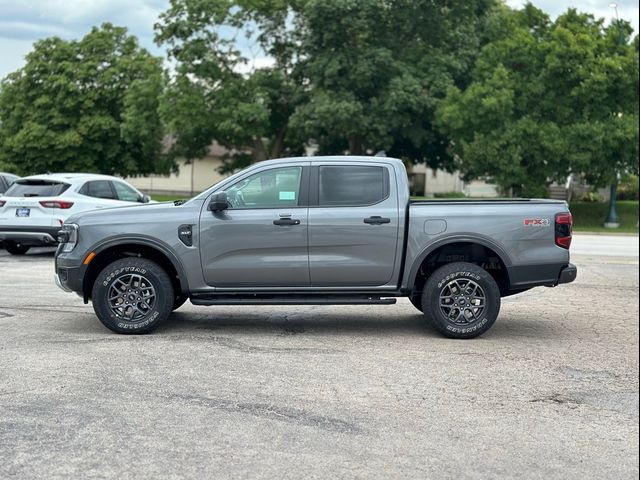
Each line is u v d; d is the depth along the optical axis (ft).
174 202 28.58
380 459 15.28
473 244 28.25
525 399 19.76
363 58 133.18
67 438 16.17
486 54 128.77
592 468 15.10
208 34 142.41
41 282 40.70
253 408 18.49
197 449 15.65
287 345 25.77
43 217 50.26
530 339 27.68
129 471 14.40
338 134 144.87
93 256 27.27
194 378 21.12
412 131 137.90
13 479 13.96
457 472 14.70
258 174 27.94
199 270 27.37
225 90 142.92
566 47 118.52
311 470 14.61
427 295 27.35
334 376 21.65
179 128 145.18
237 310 33.37
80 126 158.20
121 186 55.57
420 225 27.53
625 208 138.10
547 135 116.67
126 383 20.49
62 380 20.67
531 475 14.66
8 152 161.79
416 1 135.85
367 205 27.66
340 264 27.45
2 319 29.86
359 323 30.48
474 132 121.90
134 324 27.12
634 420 18.16
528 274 27.76
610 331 29.45
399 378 21.58
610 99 120.47
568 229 28.02
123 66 160.86
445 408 18.84
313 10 131.75
